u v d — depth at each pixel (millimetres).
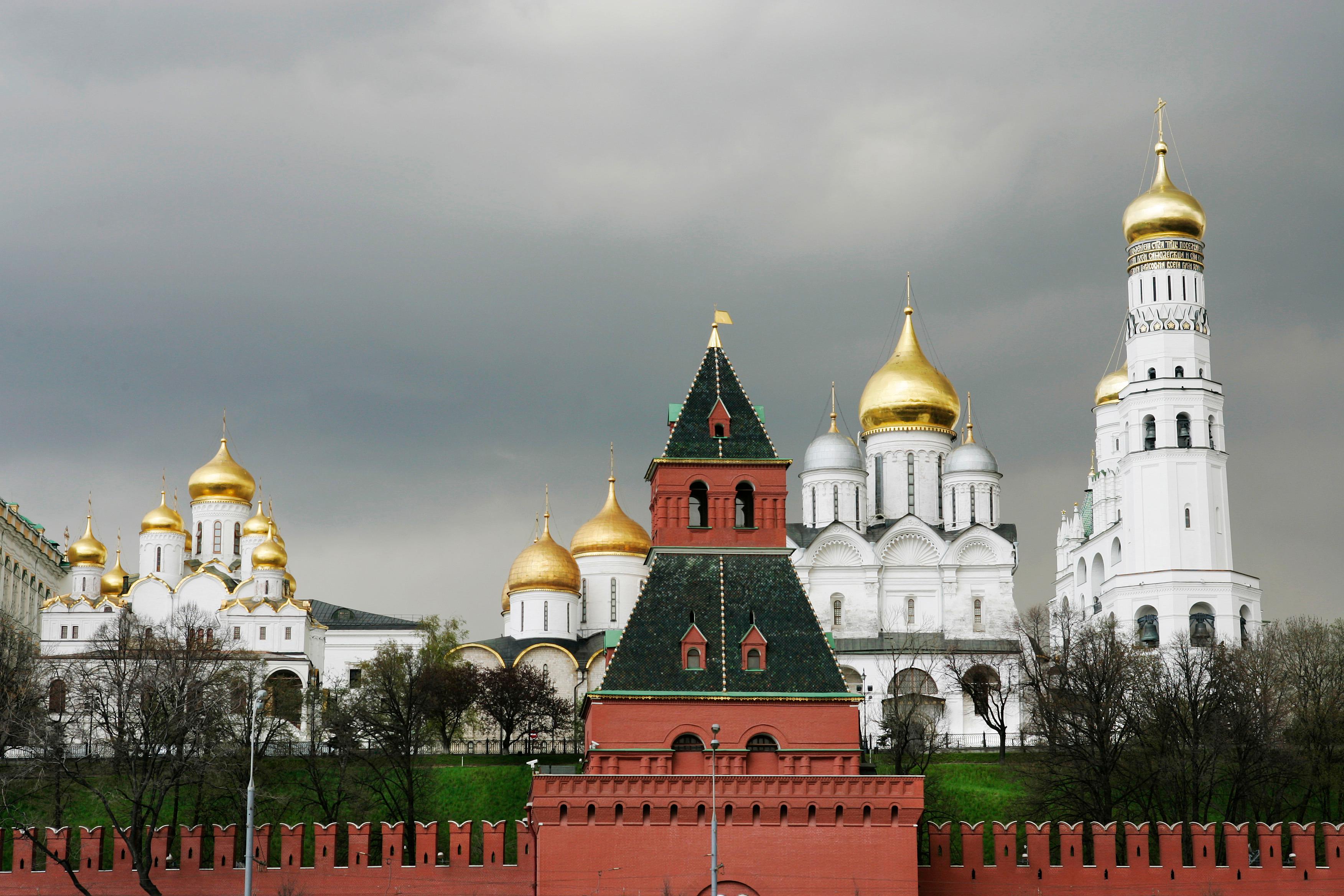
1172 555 185375
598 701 100938
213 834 118688
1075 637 170500
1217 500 187500
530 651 194875
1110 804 132500
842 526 194500
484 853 112562
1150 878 111125
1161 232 191875
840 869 98688
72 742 157375
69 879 112188
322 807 143000
